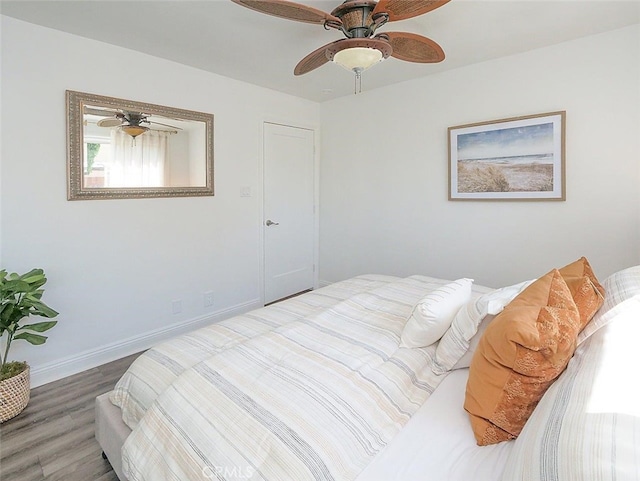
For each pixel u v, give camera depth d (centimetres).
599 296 127
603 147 256
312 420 104
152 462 110
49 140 237
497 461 97
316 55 204
